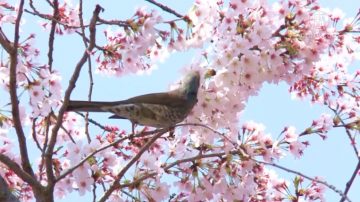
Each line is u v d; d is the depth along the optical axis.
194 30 12.92
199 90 13.38
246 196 13.14
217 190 13.09
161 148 13.62
